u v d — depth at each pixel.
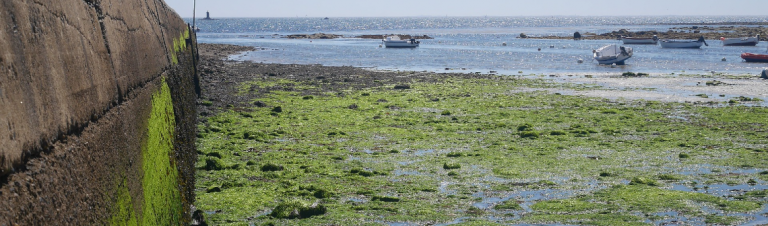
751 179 15.40
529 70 48.91
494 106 28.47
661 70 48.56
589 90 34.91
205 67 44.53
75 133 4.38
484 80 39.81
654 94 33.16
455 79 40.38
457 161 17.44
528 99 30.81
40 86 3.71
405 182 15.15
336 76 41.88
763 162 17.30
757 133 21.67
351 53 70.56
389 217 12.42
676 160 17.64
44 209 3.43
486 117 25.38
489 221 12.26
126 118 6.31
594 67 51.41
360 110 27.00
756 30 115.31
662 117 25.31
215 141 19.53
